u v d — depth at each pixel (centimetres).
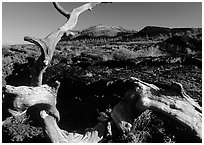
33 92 534
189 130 556
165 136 590
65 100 967
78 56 1692
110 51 1814
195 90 837
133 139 582
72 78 1081
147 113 620
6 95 529
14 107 532
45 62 527
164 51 1770
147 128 612
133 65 1304
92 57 1603
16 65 1551
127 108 584
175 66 1198
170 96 563
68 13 563
